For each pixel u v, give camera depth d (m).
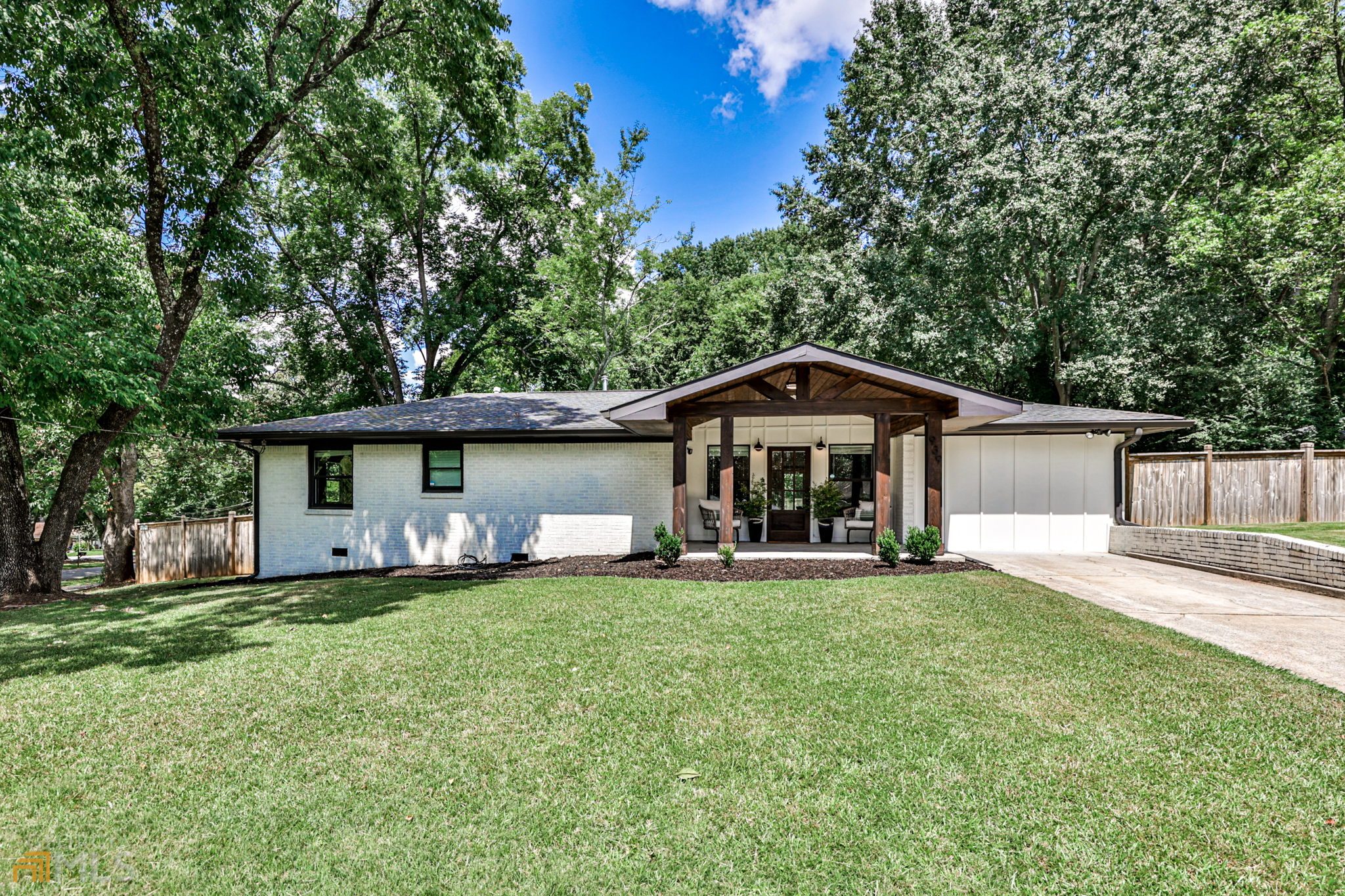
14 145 9.97
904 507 12.91
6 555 10.45
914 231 20.78
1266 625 6.46
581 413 14.41
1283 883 2.59
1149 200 19.00
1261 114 16.88
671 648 5.96
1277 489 13.48
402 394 26.09
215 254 12.12
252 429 13.33
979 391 9.67
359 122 14.16
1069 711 4.32
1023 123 19.56
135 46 10.12
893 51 22.92
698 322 35.78
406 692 4.89
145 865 2.81
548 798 3.34
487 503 13.63
